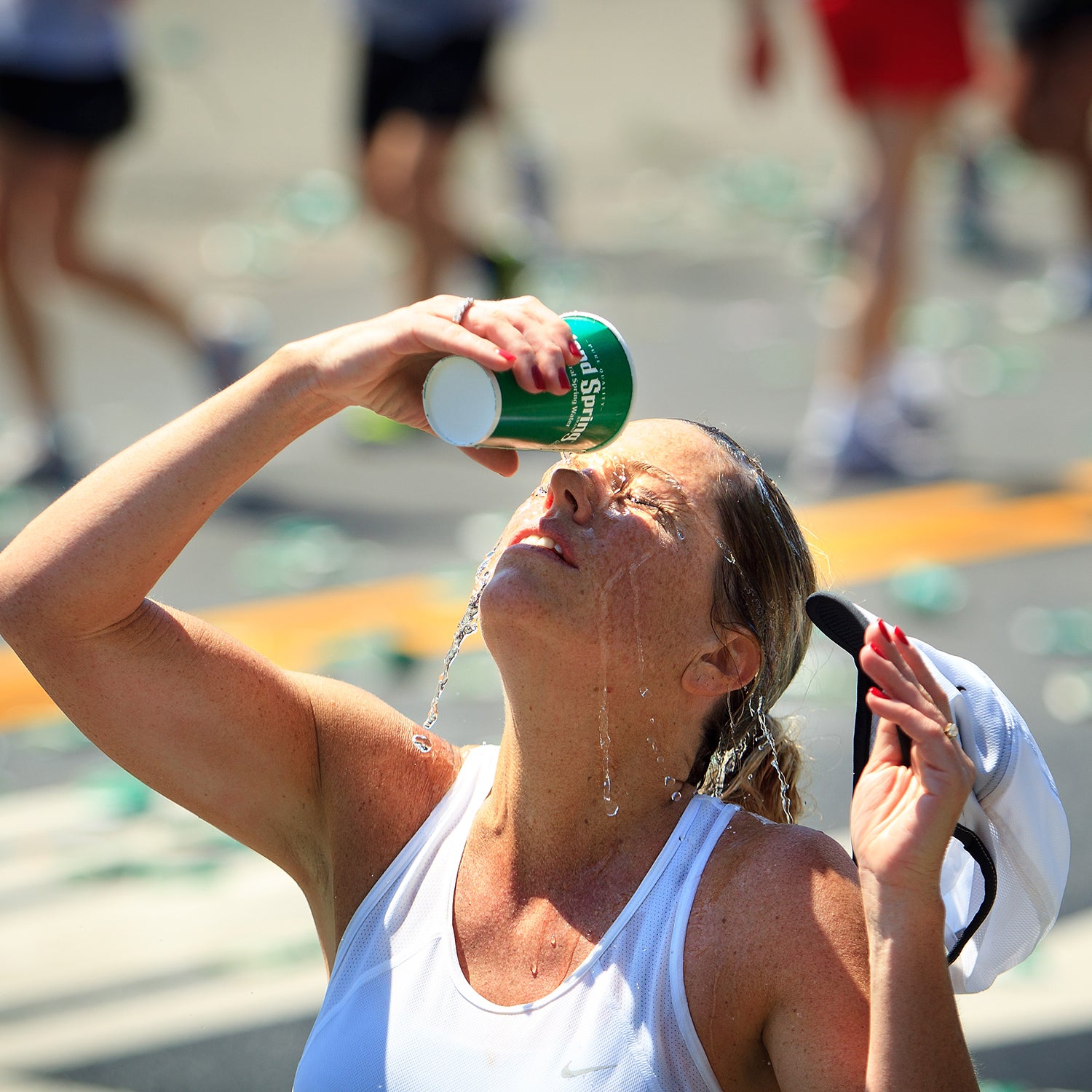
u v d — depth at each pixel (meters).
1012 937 7.10
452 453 26.53
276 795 7.77
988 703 6.80
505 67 54.16
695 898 6.61
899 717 6.30
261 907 14.09
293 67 51.25
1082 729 16.89
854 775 6.70
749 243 40.72
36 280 24.91
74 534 7.19
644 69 55.53
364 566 21.55
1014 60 34.09
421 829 7.40
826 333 32.91
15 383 26.67
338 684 7.98
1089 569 21.14
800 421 27.22
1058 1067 11.82
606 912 6.79
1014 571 21.11
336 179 43.44
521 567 6.81
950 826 6.18
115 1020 12.48
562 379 6.73
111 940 13.55
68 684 7.47
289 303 34.44
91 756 16.91
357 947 7.16
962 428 27.12
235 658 7.63
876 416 24.52
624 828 6.99
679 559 6.95
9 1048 12.12
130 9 24.55
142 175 42.88
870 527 22.58
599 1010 6.49
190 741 7.58
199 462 7.18
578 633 6.80
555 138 49.00
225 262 37.16
